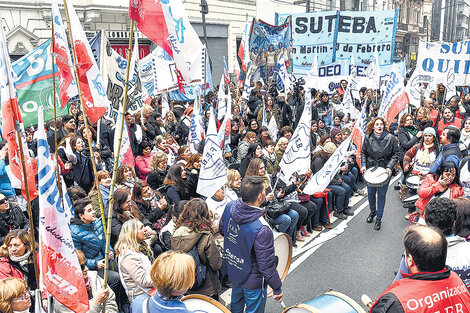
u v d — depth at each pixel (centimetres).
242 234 323
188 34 311
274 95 1229
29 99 600
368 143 648
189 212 364
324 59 1395
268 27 1239
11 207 441
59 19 346
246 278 330
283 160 575
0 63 256
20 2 1442
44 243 245
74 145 604
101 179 480
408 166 728
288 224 548
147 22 287
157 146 696
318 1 3366
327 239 611
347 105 983
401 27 4522
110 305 341
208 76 972
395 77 836
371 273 506
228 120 731
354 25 1345
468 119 692
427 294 203
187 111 956
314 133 846
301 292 468
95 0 1599
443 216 288
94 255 385
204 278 366
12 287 269
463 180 439
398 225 659
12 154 290
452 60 1023
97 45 738
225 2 2323
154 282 224
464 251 274
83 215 373
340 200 688
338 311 279
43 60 606
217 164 449
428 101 893
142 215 449
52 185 245
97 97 383
